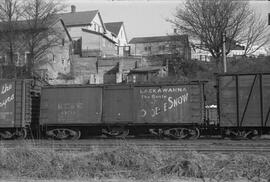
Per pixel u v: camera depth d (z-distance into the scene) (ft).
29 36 183.93
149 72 197.36
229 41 208.54
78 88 84.28
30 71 178.70
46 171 36.19
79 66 223.71
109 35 302.25
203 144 62.13
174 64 211.41
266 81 75.31
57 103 84.53
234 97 76.69
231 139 76.23
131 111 81.82
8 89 84.48
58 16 209.26
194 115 79.25
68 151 47.93
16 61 183.52
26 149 40.88
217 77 78.54
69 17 266.36
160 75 196.44
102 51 255.09
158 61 216.74
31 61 182.50
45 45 188.85
